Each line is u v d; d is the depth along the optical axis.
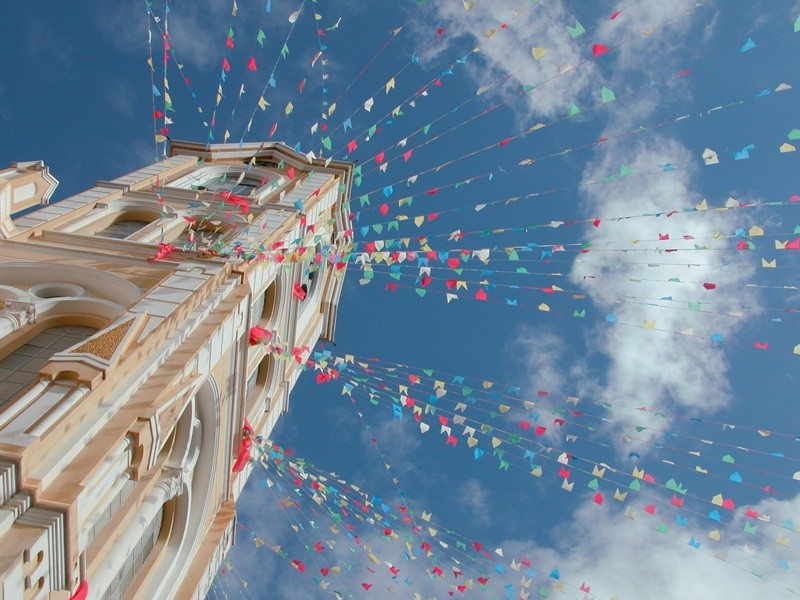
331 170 22.94
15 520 6.50
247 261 13.34
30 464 6.78
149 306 10.55
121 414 8.31
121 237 15.89
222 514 13.73
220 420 12.54
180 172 20.38
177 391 9.31
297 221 17.33
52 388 7.68
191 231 14.90
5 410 7.14
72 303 10.87
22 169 12.56
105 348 8.50
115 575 10.23
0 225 12.56
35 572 6.43
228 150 22.72
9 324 9.87
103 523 9.38
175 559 12.07
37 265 11.79
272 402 18.45
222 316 11.44
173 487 11.33
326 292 23.73
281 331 18.05
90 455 7.54
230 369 12.59
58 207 15.53
